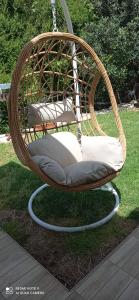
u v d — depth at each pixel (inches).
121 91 247.8
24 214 98.3
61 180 81.6
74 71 110.3
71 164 98.6
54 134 107.2
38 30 212.4
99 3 238.8
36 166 80.0
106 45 221.9
